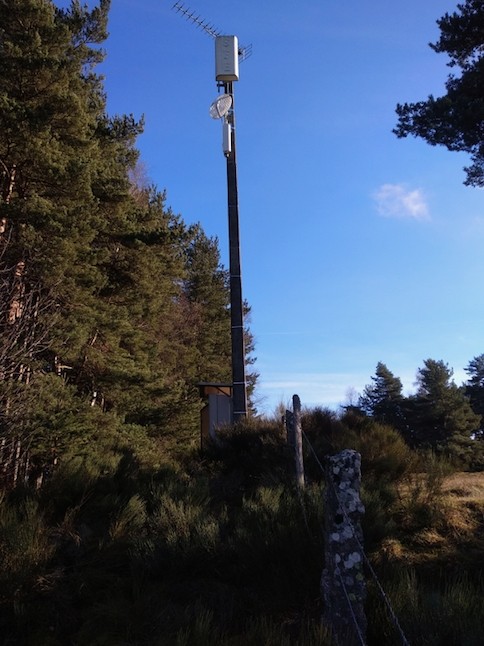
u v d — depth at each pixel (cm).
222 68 1634
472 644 412
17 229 1319
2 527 645
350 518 468
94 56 1802
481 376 6912
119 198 1716
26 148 1373
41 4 1491
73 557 672
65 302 1436
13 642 546
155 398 1945
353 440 984
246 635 487
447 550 687
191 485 882
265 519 682
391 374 6241
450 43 1383
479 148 1305
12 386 927
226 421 1600
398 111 1301
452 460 1059
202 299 4022
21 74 1424
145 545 664
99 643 525
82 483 827
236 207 1612
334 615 454
